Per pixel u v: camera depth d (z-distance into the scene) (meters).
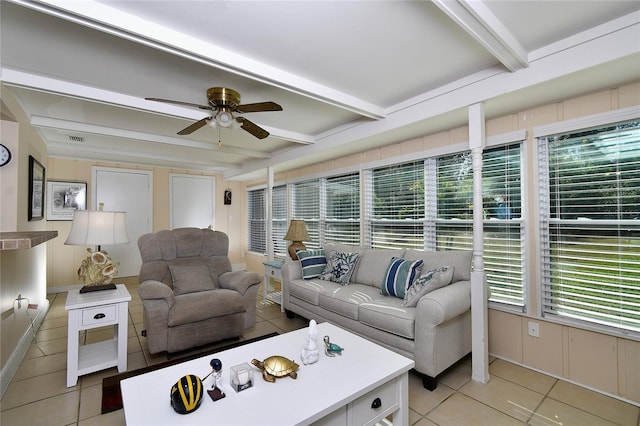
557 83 2.06
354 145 3.76
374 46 1.97
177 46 1.79
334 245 3.98
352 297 2.89
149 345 2.65
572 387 2.28
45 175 4.21
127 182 5.73
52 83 2.38
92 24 1.59
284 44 1.94
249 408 1.30
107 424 1.85
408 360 1.74
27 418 1.90
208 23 1.73
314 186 5.11
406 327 2.33
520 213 2.69
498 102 2.40
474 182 2.39
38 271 3.65
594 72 1.90
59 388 2.23
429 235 3.39
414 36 1.86
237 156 5.31
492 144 2.79
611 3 1.59
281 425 1.20
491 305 2.80
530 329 2.57
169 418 1.24
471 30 1.66
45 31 1.81
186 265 3.38
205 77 2.39
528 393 2.20
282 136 3.76
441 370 2.27
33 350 2.88
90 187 5.35
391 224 3.82
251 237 7.07
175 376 1.58
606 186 2.24
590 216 2.31
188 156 5.35
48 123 3.32
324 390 1.44
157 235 3.36
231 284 3.32
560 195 2.47
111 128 3.72
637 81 2.05
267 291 4.94
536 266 2.55
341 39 1.89
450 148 3.13
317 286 3.35
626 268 2.15
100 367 2.37
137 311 4.05
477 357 2.35
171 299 2.73
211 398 1.37
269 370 1.55
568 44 1.89
